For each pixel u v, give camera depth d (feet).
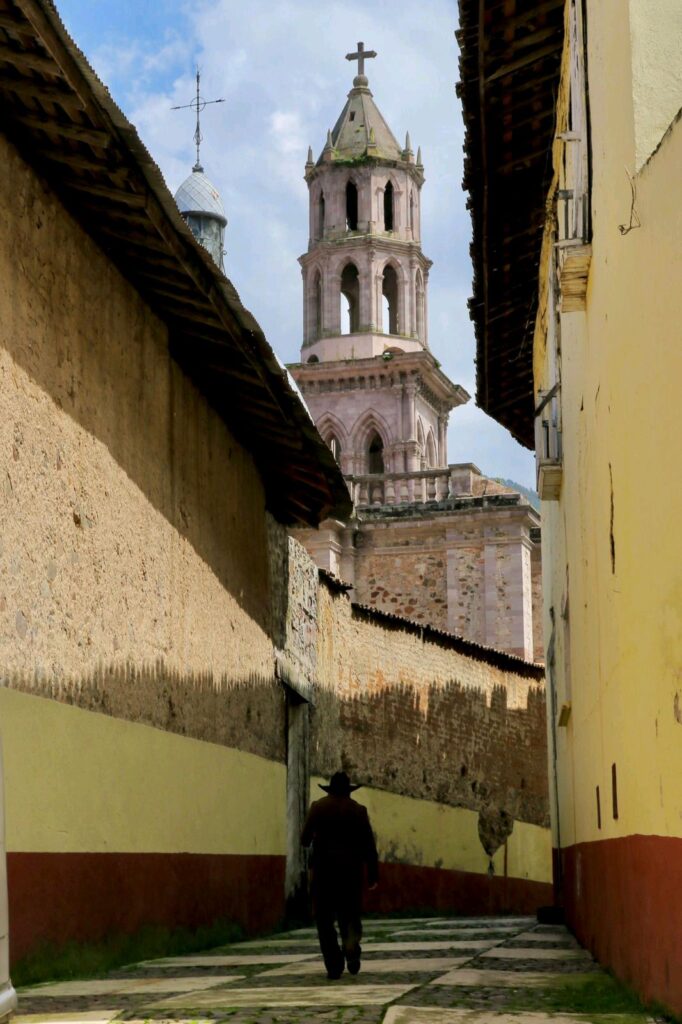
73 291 35.09
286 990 30.01
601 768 35.65
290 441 52.44
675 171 22.26
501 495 132.26
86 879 34.81
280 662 58.03
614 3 28.94
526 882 94.07
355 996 28.50
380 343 193.36
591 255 35.68
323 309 196.13
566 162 44.34
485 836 87.61
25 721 31.12
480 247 57.57
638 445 26.66
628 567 28.73
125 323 39.37
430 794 80.23
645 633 26.32
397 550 133.90
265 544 57.36
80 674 34.83
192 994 29.27
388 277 199.41
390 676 76.74
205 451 48.21
